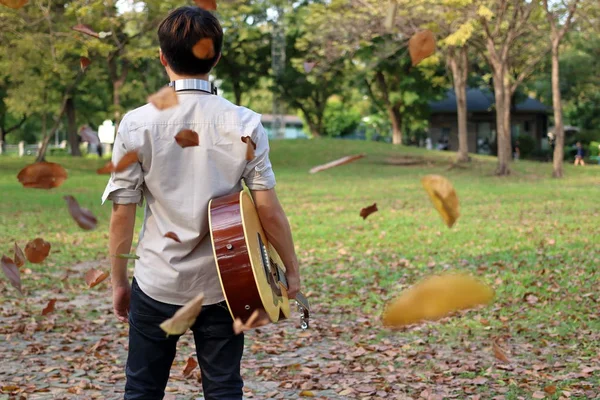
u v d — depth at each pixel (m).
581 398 4.55
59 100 38.53
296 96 44.50
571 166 33.94
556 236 12.20
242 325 2.26
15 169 31.77
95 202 18.86
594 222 14.04
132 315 2.68
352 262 10.29
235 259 2.43
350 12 23.66
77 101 41.09
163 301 2.59
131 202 2.60
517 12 25.78
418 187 24.19
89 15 20.56
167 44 2.57
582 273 8.84
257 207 2.62
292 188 23.88
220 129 2.56
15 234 13.17
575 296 7.65
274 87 44.41
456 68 32.50
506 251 10.74
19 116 44.69
